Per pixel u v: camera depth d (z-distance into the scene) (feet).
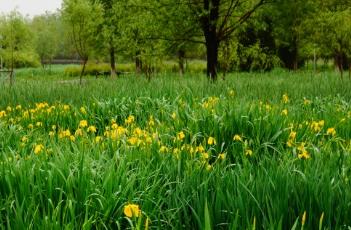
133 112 31.99
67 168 15.66
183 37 64.39
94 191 14.62
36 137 22.98
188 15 61.93
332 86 46.96
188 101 34.09
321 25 83.92
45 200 14.47
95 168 16.44
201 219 12.98
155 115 30.14
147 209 14.06
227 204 13.58
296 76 78.43
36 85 47.96
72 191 14.53
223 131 22.91
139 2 63.05
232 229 11.71
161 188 14.80
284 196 13.43
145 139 21.03
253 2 63.93
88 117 30.55
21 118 29.99
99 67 164.25
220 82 46.93
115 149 20.06
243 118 23.41
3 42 130.21
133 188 15.70
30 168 15.88
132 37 66.69
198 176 15.11
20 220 12.48
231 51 73.92
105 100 33.78
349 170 16.42
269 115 24.30
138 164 17.28
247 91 41.55
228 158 20.86
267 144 21.65
